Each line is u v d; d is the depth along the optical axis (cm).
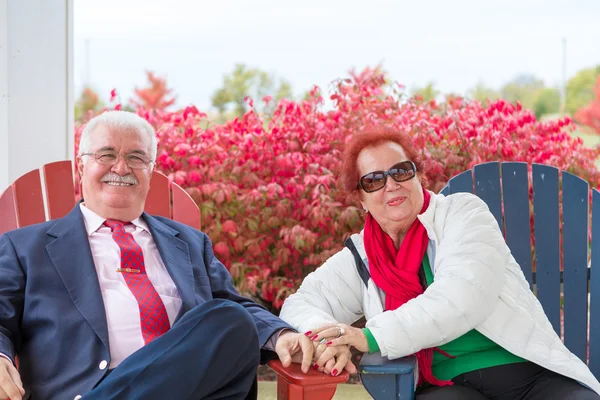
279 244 395
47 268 244
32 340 236
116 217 265
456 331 231
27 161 351
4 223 288
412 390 218
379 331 228
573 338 296
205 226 388
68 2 362
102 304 240
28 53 349
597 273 294
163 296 256
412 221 261
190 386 206
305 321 249
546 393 231
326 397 216
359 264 267
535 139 400
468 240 246
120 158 260
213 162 388
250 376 225
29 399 232
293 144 388
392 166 255
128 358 212
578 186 302
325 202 374
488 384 240
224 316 214
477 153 390
